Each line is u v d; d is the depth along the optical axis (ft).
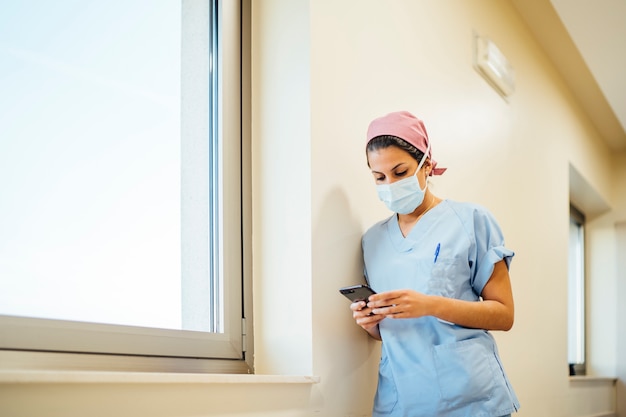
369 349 5.58
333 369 5.08
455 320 4.66
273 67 5.56
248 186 5.47
